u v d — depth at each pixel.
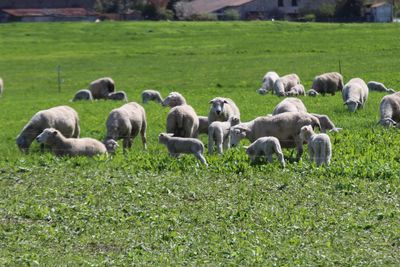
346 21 186.12
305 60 95.31
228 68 91.00
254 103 57.78
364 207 27.55
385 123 41.84
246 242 24.05
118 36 134.38
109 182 31.36
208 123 40.59
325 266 22.05
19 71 95.56
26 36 135.25
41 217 27.30
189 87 75.31
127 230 25.64
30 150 39.56
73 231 25.77
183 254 23.31
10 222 26.89
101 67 97.19
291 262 22.36
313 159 33.22
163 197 29.23
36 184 31.61
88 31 142.00
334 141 37.56
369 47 107.50
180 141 34.69
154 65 97.44
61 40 130.12
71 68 96.88
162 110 56.06
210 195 29.27
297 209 27.28
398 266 22.05
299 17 196.00
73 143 36.53
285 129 35.38
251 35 132.62
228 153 34.81
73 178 32.28
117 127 38.50
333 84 63.78
